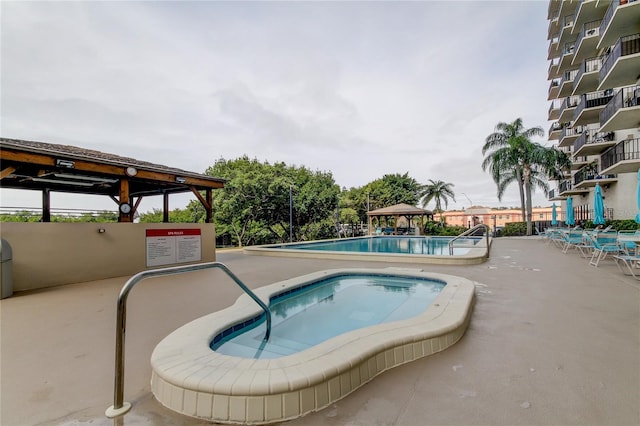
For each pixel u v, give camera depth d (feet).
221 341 9.91
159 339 10.12
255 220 75.87
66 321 12.20
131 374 7.65
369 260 29.53
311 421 5.62
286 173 86.89
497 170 74.43
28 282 19.01
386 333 8.31
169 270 7.16
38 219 37.50
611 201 55.67
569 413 5.68
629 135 47.42
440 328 8.77
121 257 23.65
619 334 9.62
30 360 8.51
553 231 43.70
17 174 25.12
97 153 28.43
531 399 6.16
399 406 6.02
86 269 21.66
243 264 28.48
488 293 15.31
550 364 7.68
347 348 7.29
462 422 5.48
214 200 69.26
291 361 6.63
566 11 75.41
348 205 113.39
